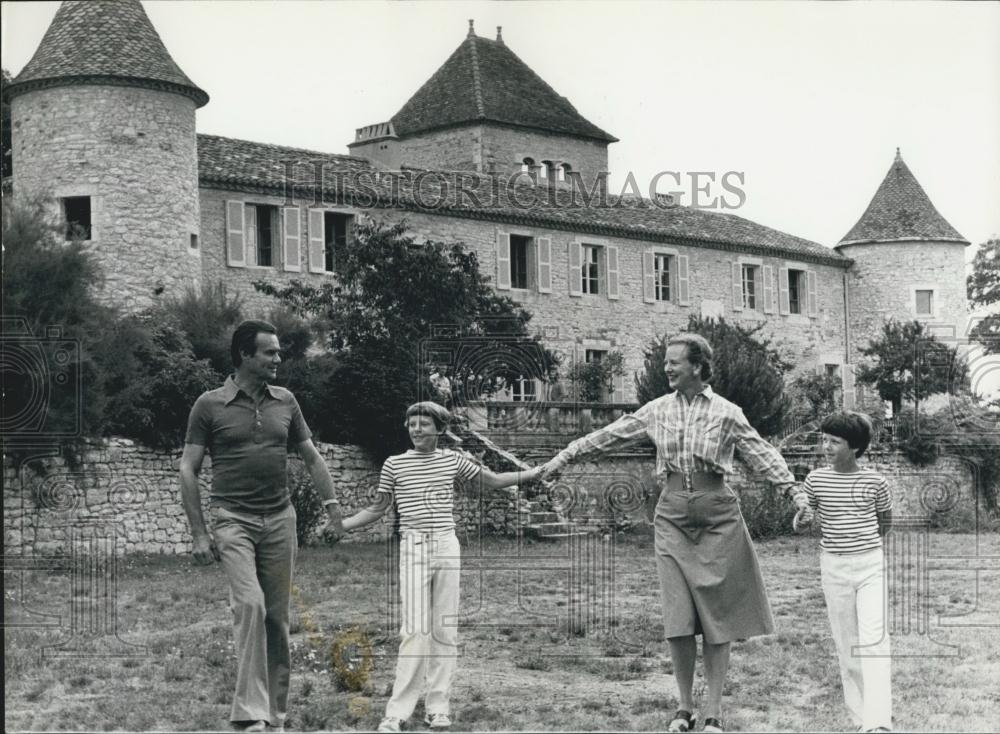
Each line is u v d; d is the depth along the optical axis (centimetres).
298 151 3105
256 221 2916
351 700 842
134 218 2641
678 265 3612
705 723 712
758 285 3738
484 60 3825
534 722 766
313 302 2605
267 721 720
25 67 2672
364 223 2723
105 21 2694
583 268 3478
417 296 2588
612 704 827
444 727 750
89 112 2639
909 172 3778
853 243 3816
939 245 3700
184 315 2358
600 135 3744
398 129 3800
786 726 755
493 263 3291
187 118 2742
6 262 1936
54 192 2638
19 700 846
